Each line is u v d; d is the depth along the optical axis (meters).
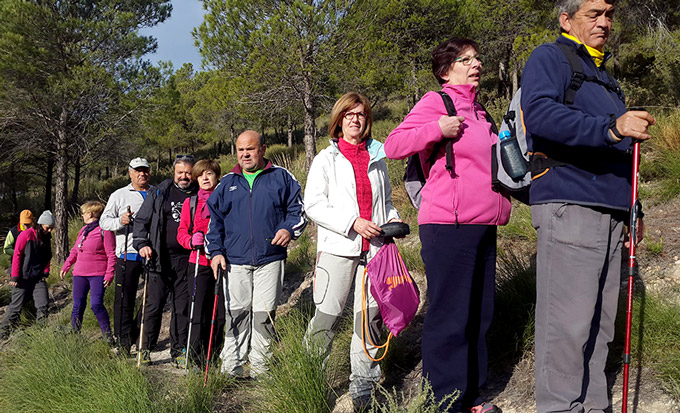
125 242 5.05
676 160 4.50
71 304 7.87
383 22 14.31
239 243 3.88
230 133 34.66
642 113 1.63
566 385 1.95
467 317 2.39
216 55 10.23
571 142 1.75
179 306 4.65
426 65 15.42
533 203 1.99
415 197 2.62
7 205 21.00
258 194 3.91
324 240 3.05
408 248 5.03
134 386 3.35
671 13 12.98
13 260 6.58
